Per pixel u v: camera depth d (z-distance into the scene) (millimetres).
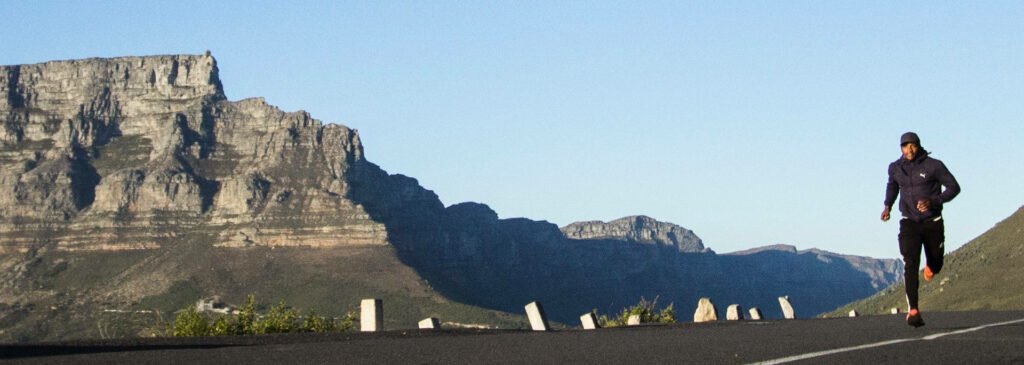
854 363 12211
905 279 18547
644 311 46750
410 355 14750
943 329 19078
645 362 12898
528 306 28062
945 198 18094
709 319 38250
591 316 30109
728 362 12672
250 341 20953
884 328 20094
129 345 19562
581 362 13086
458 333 24281
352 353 15281
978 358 12422
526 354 14555
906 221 18469
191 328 45500
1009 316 26516
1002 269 123062
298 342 20328
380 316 26375
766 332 19562
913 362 12148
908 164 18391
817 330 20016
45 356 15586
